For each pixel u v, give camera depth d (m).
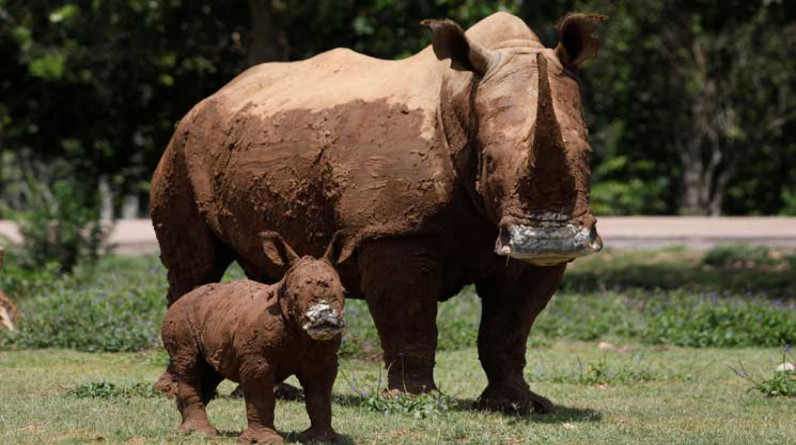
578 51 33.31
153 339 52.41
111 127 108.62
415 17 84.00
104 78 101.69
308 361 28.20
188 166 41.94
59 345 53.75
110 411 33.94
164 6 91.81
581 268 87.19
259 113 40.22
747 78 166.38
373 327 52.47
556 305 66.31
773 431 32.62
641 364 50.09
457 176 34.59
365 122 36.59
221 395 39.25
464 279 36.31
